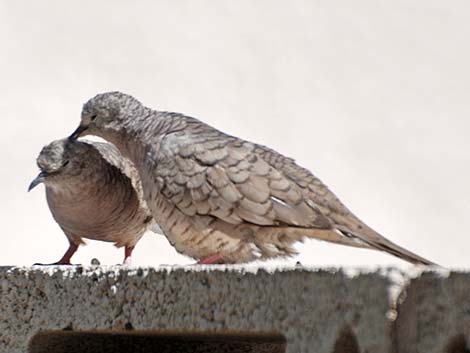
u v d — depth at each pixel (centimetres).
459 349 758
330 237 1021
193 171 1045
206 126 1109
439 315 760
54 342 988
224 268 853
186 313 871
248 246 1039
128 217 1198
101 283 924
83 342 1002
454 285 755
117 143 1166
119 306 912
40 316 959
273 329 821
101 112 1164
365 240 1000
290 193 1021
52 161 1160
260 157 1051
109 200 1180
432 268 770
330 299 790
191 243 1059
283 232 1030
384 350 754
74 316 939
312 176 1048
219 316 852
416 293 768
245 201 1023
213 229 1036
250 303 835
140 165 1118
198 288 866
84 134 1180
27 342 964
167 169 1062
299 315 807
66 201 1176
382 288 759
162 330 888
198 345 1005
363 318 768
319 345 793
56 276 952
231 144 1061
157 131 1109
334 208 1027
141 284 900
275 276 824
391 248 981
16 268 972
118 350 1006
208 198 1034
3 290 976
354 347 783
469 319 749
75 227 1202
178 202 1047
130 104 1160
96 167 1170
